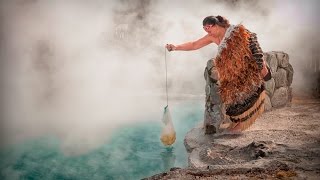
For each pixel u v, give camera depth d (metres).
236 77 5.18
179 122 7.04
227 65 5.15
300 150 4.57
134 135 6.39
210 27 5.19
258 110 5.32
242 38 4.99
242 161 4.46
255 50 5.00
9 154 5.62
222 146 5.04
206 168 4.14
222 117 5.68
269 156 4.41
